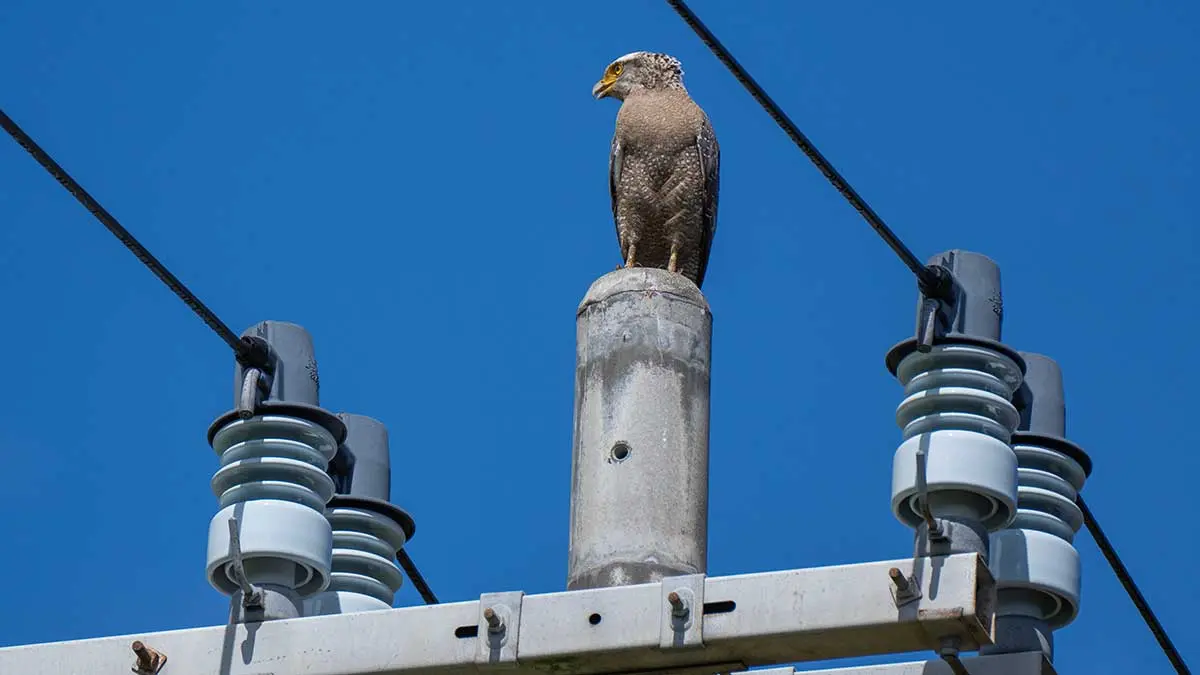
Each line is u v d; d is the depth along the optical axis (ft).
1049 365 43.78
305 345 42.24
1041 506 42.47
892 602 35.24
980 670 40.06
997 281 40.34
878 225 39.34
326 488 41.63
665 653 36.17
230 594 40.55
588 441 40.24
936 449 38.34
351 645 37.52
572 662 36.68
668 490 39.58
